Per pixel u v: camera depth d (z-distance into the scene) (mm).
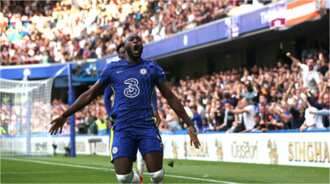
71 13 22266
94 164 17938
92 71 28234
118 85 6379
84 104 6387
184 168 15484
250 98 18703
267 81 19484
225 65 27500
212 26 23016
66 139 26531
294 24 17953
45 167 16734
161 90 6457
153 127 6406
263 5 20672
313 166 14484
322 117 15445
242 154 17203
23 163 18875
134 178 8430
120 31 27828
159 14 27031
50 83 24438
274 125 17078
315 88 17000
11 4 22312
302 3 17375
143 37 27781
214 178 12414
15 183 11992
